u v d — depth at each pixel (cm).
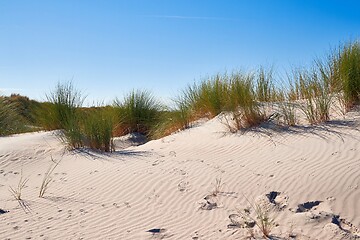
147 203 552
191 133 961
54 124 1160
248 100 899
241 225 474
